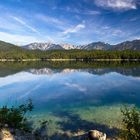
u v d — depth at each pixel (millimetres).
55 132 18094
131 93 36406
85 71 79500
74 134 17766
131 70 80188
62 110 25734
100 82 50531
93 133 15312
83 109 26062
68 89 41750
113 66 104188
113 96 34125
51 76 64438
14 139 8742
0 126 9422
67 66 110625
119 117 21812
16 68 96938
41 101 31406
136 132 10102
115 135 17312
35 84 48625
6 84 48562
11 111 11328
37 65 122688
